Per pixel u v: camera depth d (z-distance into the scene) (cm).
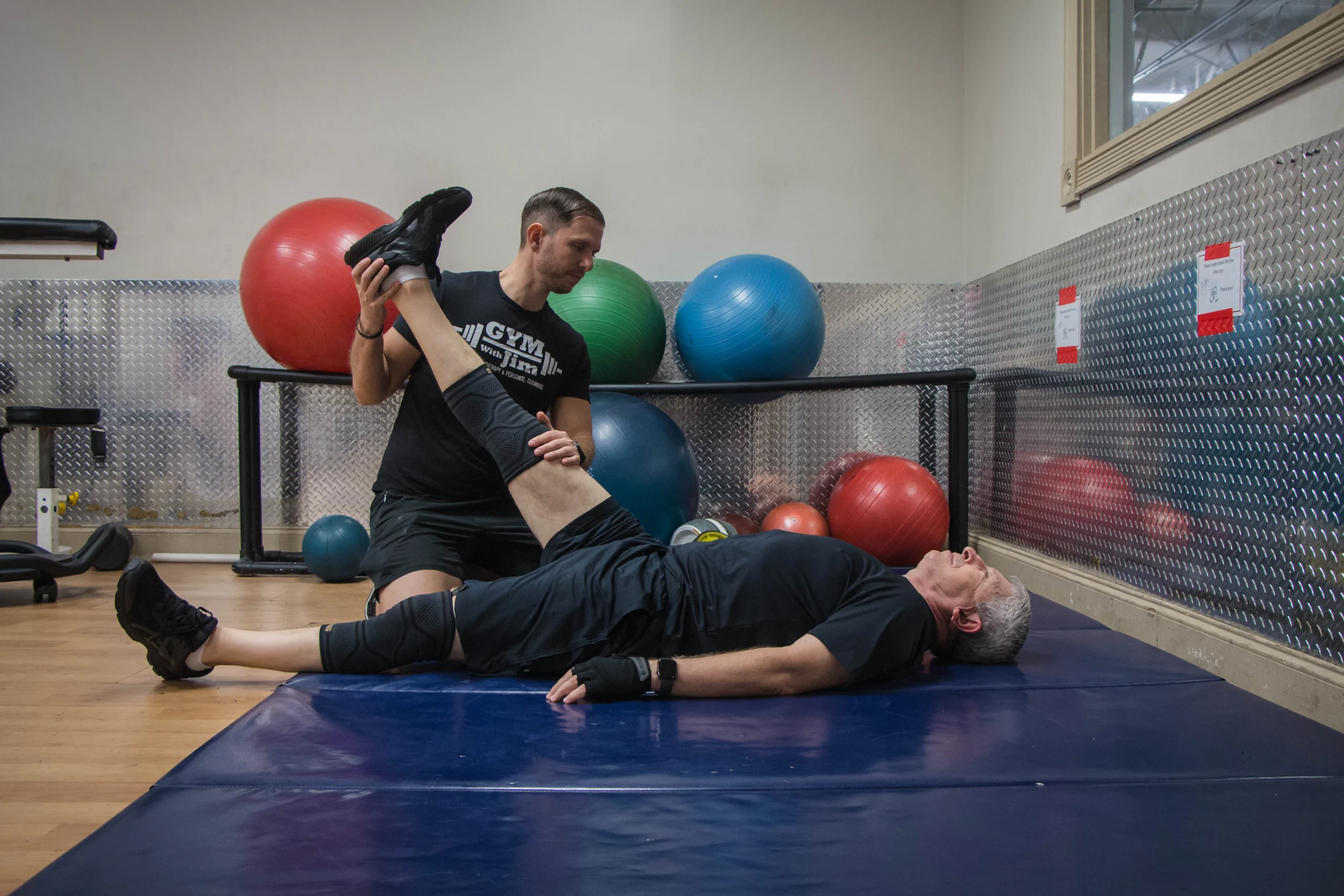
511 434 191
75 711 179
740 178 394
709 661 170
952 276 400
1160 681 189
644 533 194
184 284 372
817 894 99
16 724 172
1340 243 168
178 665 191
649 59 391
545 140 389
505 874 103
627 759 140
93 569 346
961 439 335
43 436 329
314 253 313
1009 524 332
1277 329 186
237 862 105
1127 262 249
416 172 387
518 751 143
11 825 128
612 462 295
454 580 211
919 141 397
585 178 390
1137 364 243
